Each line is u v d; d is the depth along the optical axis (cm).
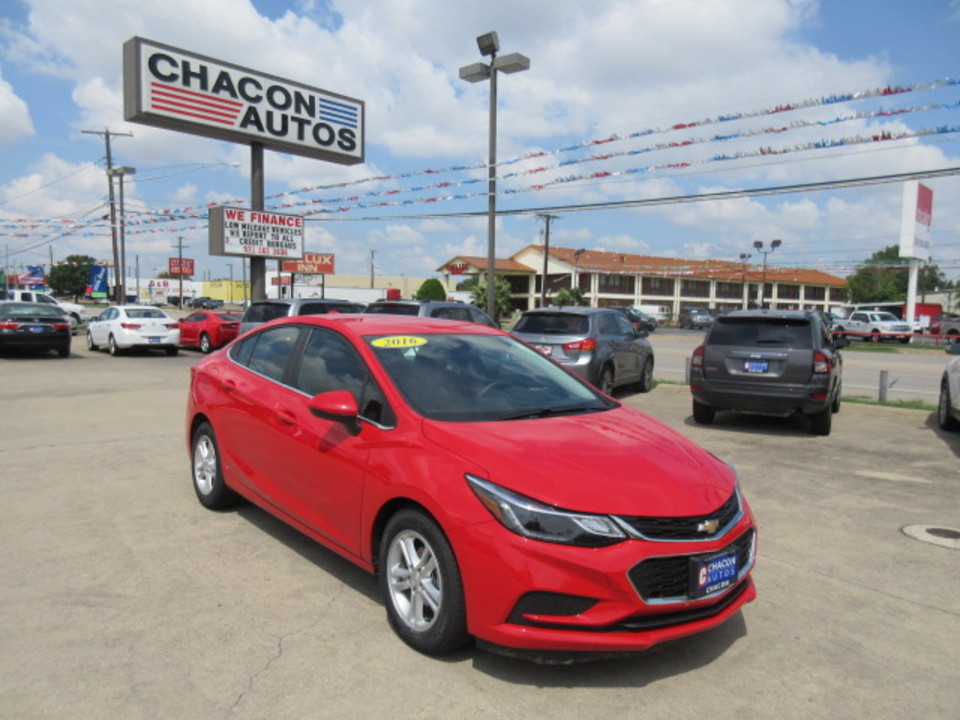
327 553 443
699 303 7581
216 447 506
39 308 1825
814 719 283
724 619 314
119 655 317
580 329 1064
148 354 2023
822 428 861
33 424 847
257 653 322
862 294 8338
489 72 1691
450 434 336
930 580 423
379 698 289
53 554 432
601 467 316
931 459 736
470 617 300
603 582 283
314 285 7231
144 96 1688
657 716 283
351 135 2133
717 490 326
